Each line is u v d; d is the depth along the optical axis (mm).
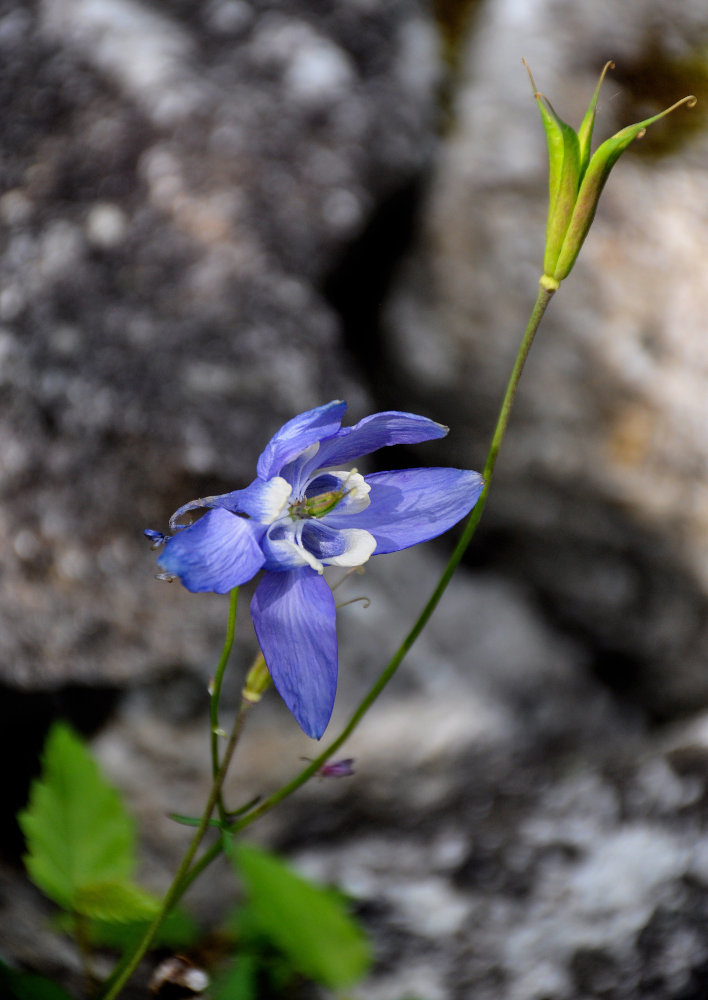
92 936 605
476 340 718
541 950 667
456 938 666
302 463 555
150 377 654
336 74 713
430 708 686
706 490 703
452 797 680
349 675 683
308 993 642
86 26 697
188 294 664
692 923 672
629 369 702
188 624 657
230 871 665
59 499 650
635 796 685
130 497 652
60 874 598
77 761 603
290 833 672
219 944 642
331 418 544
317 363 669
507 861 675
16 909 633
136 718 667
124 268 666
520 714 697
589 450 705
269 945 629
